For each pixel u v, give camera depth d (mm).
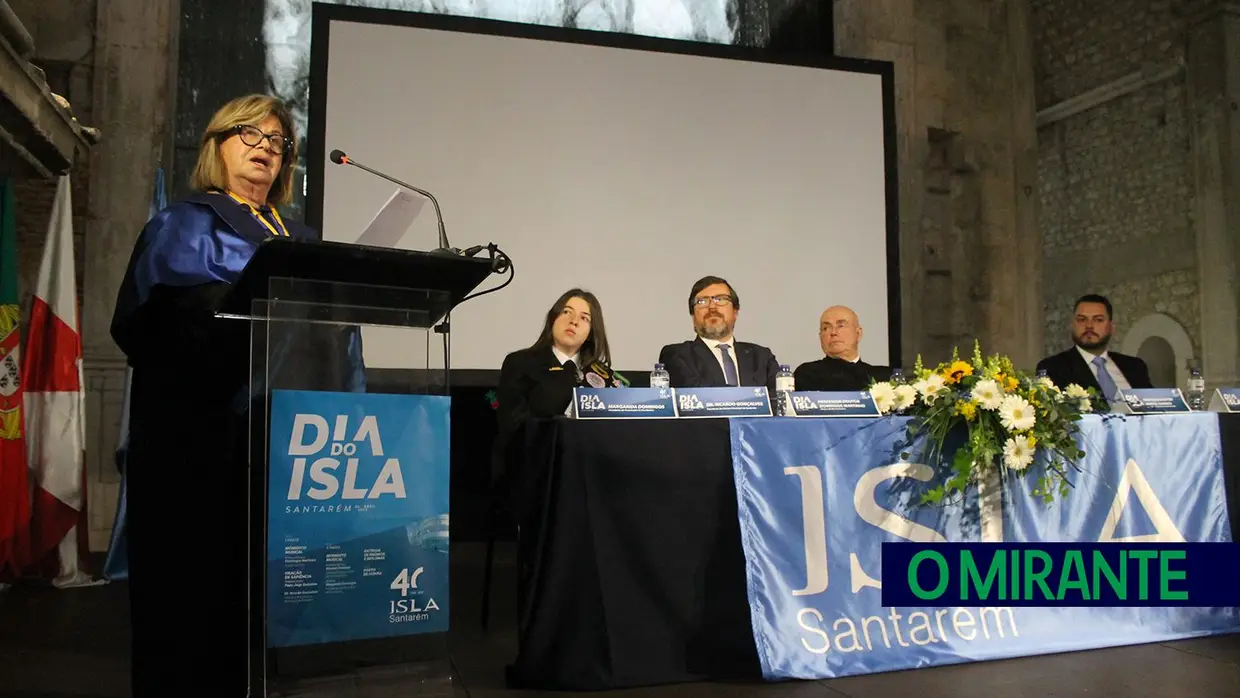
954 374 2434
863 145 5988
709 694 1985
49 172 4160
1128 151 8945
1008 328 6824
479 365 5227
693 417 2211
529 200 5355
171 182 5270
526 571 2123
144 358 1682
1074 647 2348
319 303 1477
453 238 5223
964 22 6832
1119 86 8914
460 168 5262
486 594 2906
